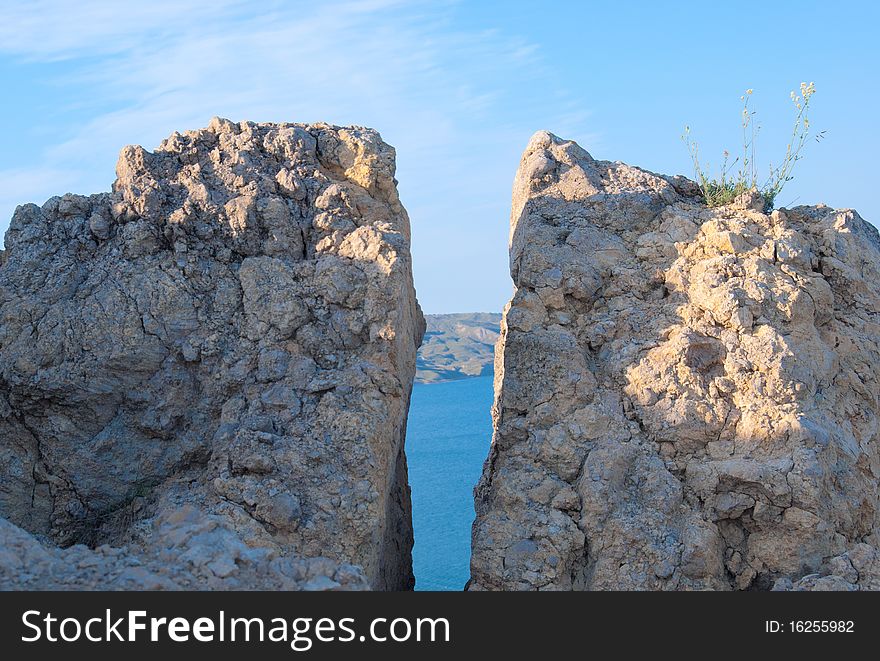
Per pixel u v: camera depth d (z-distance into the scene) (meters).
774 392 9.42
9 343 9.59
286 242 10.08
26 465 9.46
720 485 9.00
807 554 8.73
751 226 10.84
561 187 11.56
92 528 9.30
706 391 9.55
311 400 9.25
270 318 9.71
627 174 11.79
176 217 9.98
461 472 29.86
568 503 9.12
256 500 8.57
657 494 8.98
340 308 9.74
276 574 7.03
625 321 10.30
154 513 8.99
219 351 9.62
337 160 10.61
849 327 10.45
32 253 10.04
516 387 9.98
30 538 7.16
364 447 8.91
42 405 9.48
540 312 10.45
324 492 8.70
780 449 9.05
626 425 9.52
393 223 10.34
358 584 7.03
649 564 8.66
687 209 11.35
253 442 8.91
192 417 9.52
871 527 9.28
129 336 9.54
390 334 9.52
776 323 9.94
